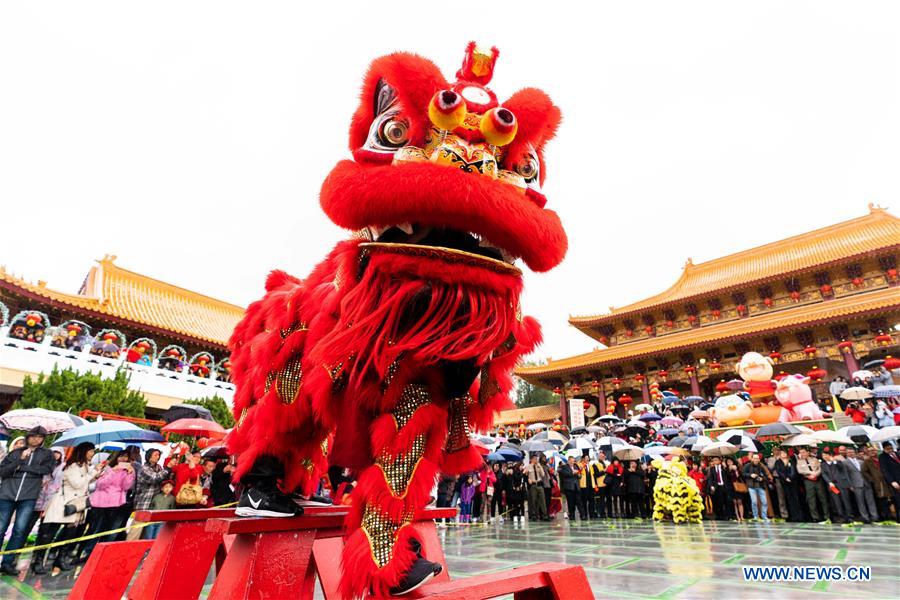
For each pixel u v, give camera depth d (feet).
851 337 82.58
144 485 25.05
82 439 26.13
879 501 35.17
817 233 108.27
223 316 93.45
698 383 95.55
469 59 6.91
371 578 4.80
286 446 7.04
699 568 19.13
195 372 74.90
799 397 52.31
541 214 5.45
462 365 5.74
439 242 5.54
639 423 65.26
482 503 43.04
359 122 6.63
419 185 4.87
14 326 56.44
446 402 5.93
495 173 5.75
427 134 5.73
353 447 6.34
